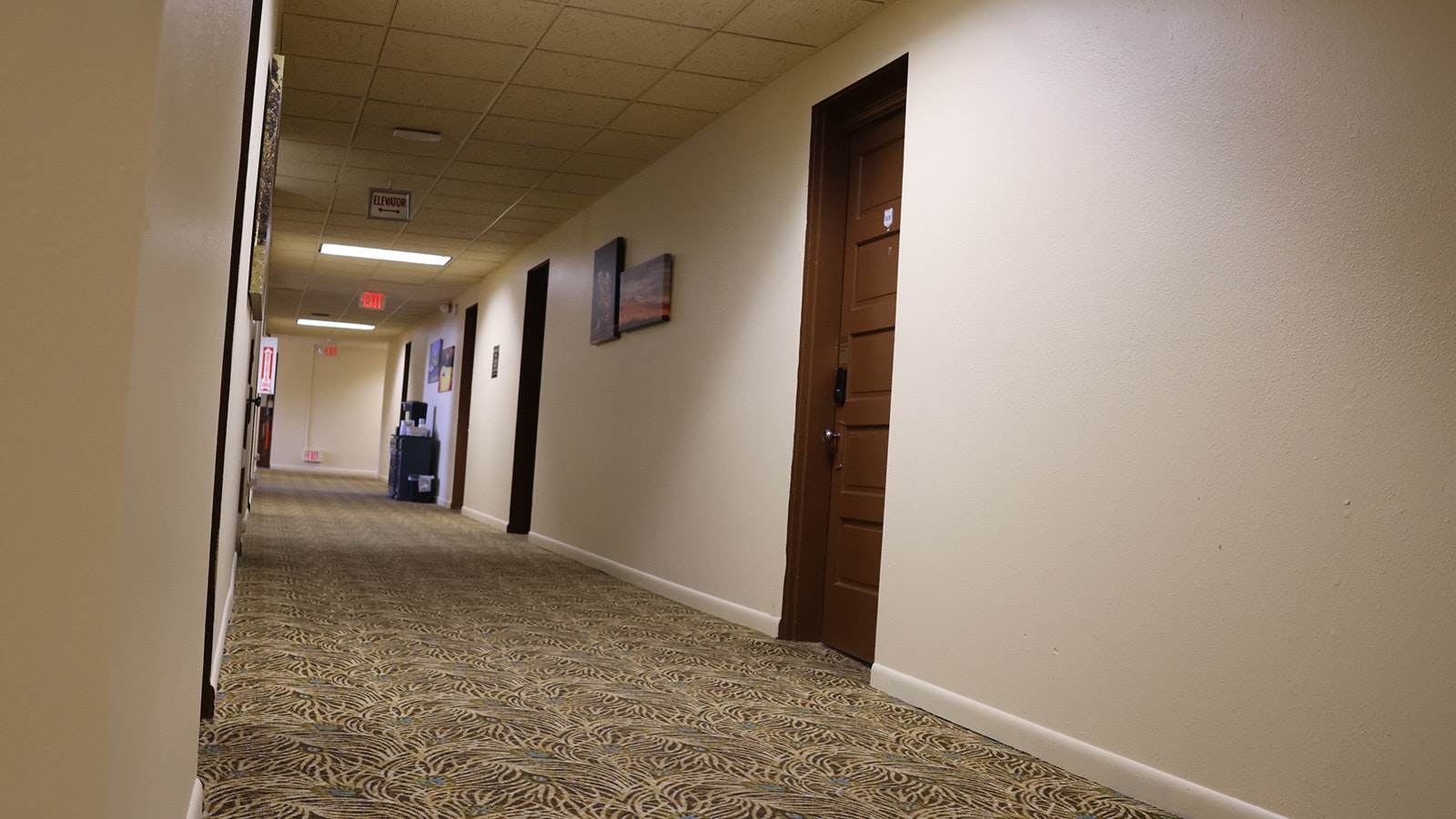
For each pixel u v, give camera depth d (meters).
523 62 5.58
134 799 0.97
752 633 5.24
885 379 4.70
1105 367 3.15
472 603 5.70
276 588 5.72
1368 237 2.42
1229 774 2.65
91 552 0.74
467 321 13.62
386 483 19.45
